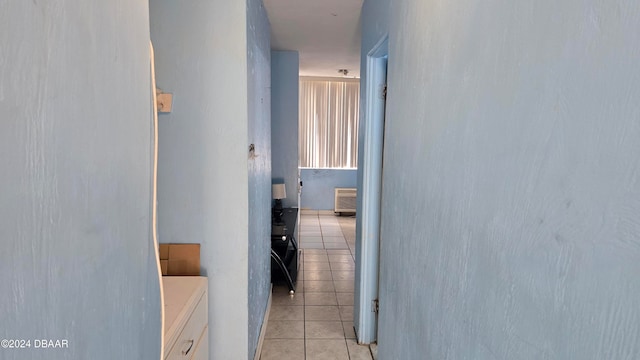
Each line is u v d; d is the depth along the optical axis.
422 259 1.21
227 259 1.89
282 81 4.26
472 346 0.84
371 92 2.31
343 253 4.59
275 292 3.37
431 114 1.13
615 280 0.46
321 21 2.95
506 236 0.70
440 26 1.06
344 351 2.43
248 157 1.86
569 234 0.53
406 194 1.41
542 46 0.60
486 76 0.78
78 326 0.53
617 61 0.45
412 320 1.32
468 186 0.87
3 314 0.39
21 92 0.41
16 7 0.40
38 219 0.44
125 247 0.69
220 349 1.94
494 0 0.75
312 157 6.67
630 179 0.44
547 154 0.58
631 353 0.44
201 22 1.76
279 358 2.35
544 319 0.59
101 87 0.59
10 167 0.40
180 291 1.53
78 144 0.52
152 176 0.83
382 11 1.86
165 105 1.79
